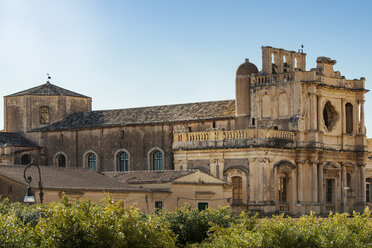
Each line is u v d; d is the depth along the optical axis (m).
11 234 35.88
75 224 36.84
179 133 82.25
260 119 82.50
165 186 66.69
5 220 37.00
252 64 84.56
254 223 50.72
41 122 97.06
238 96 83.94
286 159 80.38
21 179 57.91
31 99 96.75
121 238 36.91
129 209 39.34
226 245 42.91
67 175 64.00
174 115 88.38
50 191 57.38
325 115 86.62
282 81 81.62
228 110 85.94
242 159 78.25
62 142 93.88
